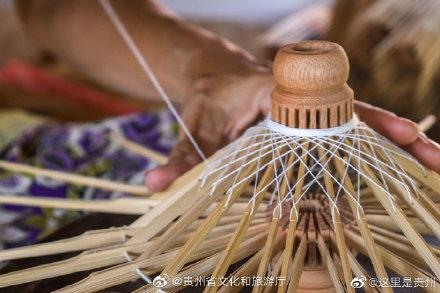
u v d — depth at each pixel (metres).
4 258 0.71
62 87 1.90
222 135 0.89
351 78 1.30
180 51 0.99
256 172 0.65
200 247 0.67
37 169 0.85
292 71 0.63
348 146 0.64
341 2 1.41
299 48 0.64
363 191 0.73
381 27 1.31
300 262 0.64
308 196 0.68
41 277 0.67
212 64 0.94
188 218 0.67
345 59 0.63
